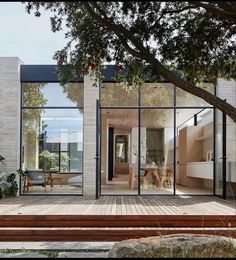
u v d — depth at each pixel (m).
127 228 6.85
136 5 4.33
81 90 11.71
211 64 5.26
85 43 4.83
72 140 11.66
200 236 4.53
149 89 11.73
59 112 11.72
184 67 5.19
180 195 11.51
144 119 11.71
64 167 11.60
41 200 9.85
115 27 4.22
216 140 11.44
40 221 7.00
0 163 11.34
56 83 11.77
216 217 7.05
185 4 4.58
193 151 11.82
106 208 8.06
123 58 5.17
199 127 11.74
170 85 11.73
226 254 4.01
